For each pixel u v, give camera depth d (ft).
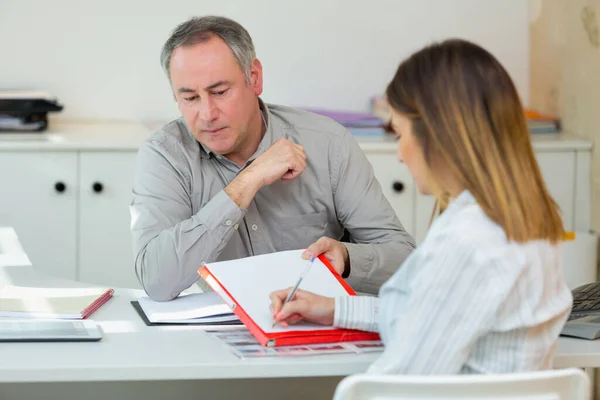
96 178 13.73
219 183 9.35
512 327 6.03
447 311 5.98
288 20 15.71
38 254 13.80
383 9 15.85
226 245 9.42
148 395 8.22
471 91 6.04
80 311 7.71
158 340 7.09
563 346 7.10
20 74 15.39
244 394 8.36
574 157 14.05
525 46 16.30
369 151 13.88
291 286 7.50
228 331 7.38
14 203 13.62
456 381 5.62
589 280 13.10
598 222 13.83
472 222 6.02
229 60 8.62
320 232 9.77
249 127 9.16
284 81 15.88
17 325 7.34
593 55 13.83
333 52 15.89
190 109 8.73
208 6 15.58
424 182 6.40
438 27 16.03
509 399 5.76
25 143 13.46
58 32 15.35
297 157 8.68
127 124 15.66
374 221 9.62
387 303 6.46
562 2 14.87
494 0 16.10
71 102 15.58
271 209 9.55
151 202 8.91
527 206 6.00
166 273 8.23
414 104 6.20
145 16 15.49
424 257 6.09
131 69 15.61
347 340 7.02
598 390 13.07
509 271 5.95
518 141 6.08
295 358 6.61
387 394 5.67
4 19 15.21
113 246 13.92
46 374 6.38
